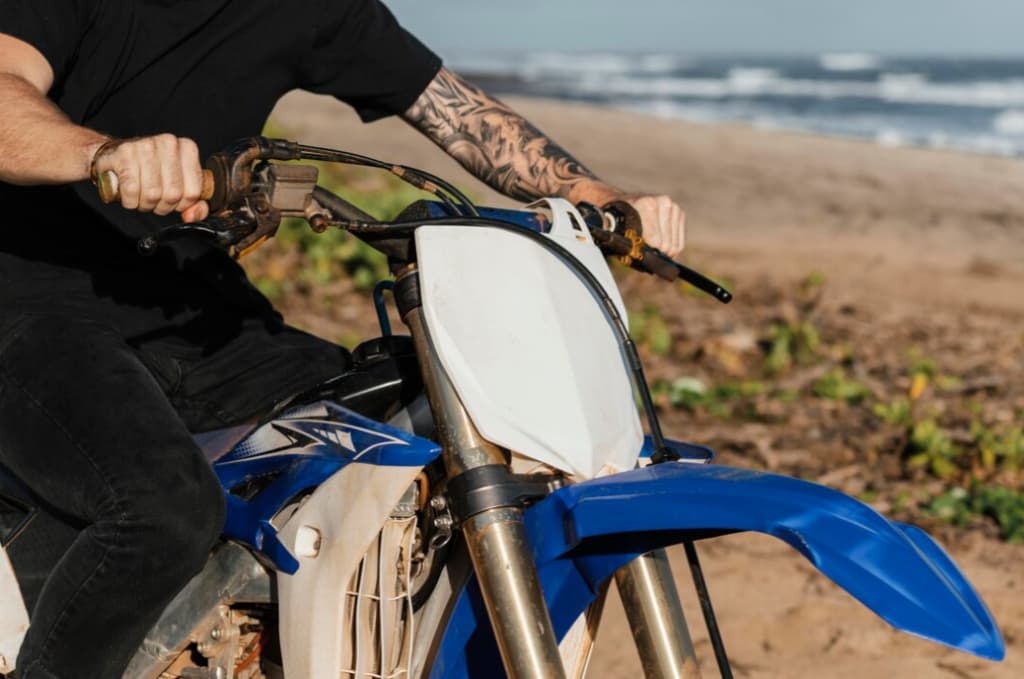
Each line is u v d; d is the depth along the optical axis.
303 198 1.93
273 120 16.50
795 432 5.92
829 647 3.80
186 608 2.17
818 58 189.50
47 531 2.30
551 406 1.95
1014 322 8.80
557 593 1.98
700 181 15.37
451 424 1.94
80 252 2.36
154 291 2.41
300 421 2.11
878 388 6.79
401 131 17.36
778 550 4.59
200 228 1.81
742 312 8.45
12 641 2.27
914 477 5.38
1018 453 5.54
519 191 2.78
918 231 12.70
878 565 1.71
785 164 17.41
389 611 2.02
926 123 32.94
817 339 7.66
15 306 2.27
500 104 2.84
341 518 1.98
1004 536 4.79
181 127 2.45
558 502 1.88
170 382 2.39
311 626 2.00
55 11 2.24
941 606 1.68
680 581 4.26
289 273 8.26
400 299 2.03
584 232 2.21
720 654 2.02
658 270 2.40
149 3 2.36
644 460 2.19
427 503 2.07
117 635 2.08
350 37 2.66
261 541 2.08
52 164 1.93
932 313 8.93
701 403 6.27
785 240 11.76
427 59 2.77
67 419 2.08
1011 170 17.88
